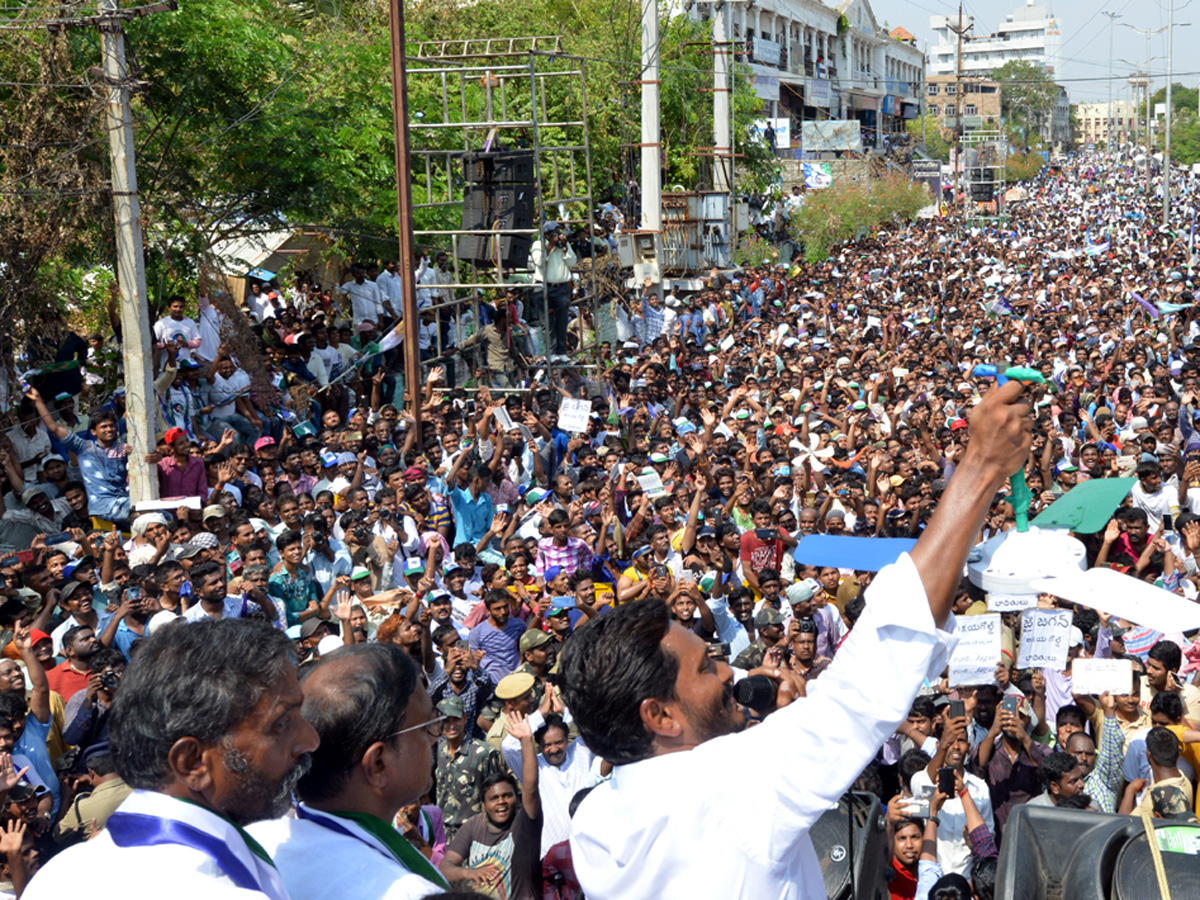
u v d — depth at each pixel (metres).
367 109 16.81
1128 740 6.41
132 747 1.53
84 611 6.93
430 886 1.81
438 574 9.05
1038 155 115.81
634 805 1.55
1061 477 11.44
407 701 2.07
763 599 8.26
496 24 27.03
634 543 9.91
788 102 60.84
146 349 10.16
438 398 14.41
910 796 5.72
